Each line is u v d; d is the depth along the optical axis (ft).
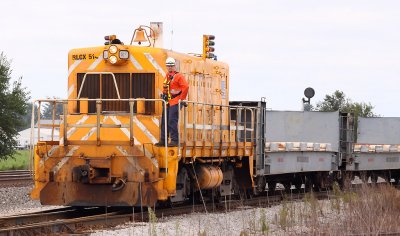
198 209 90.58
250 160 105.91
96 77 87.81
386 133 177.37
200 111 93.35
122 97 86.84
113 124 82.28
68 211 84.79
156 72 86.02
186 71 91.09
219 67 102.37
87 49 88.38
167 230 67.92
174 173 80.79
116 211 86.48
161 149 80.28
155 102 85.51
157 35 89.71
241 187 107.76
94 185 81.41
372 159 155.63
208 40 98.84
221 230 70.49
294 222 77.46
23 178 142.82
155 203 85.15
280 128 146.20
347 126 148.46
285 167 123.65
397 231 69.97
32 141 83.10
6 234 63.52
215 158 96.48
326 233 67.87
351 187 126.62
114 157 80.89
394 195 96.58
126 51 86.33
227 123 100.27
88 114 86.07
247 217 82.74
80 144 81.71
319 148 134.41
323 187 141.08
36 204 104.68
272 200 110.22
